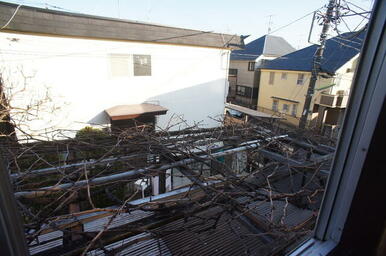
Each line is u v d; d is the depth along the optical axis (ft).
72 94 19.33
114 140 9.60
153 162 7.72
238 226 6.10
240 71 54.19
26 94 17.06
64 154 9.12
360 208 2.02
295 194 5.89
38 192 5.21
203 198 5.84
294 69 40.50
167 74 23.85
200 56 25.26
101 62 20.03
